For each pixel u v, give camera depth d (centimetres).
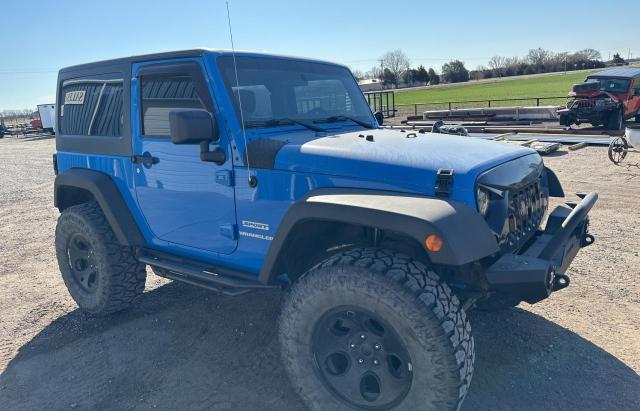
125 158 386
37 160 2006
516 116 2133
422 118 2462
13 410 313
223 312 432
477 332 374
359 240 304
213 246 343
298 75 374
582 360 331
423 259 287
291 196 295
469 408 290
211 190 331
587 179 909
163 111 355
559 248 302
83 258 440
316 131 353
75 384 338
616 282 448
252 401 308
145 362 359
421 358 240
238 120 315
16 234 765
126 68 380
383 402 260
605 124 1705
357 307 254
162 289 495
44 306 472
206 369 345
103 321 430
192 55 330
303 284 271
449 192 256
